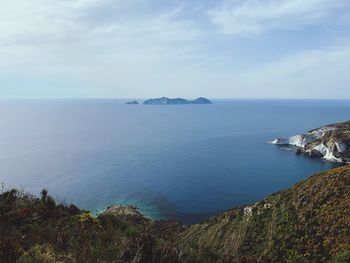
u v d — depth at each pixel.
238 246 52.91
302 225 51.19
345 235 45.00
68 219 13.03
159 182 106.50
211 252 15.64
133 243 11.68
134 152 157.50
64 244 10.73
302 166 130.25
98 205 84.75
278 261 46.25
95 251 10.49
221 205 87.69
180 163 134.12
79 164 128.25
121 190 97.06
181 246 13.91
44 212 13.08
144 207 84.88
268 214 58.09
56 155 146.12
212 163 134.38
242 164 133.12
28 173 111.25
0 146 171.62
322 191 56.31
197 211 83.19
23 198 14.65
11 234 10.51
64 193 92.12
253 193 97.81
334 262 33.72
